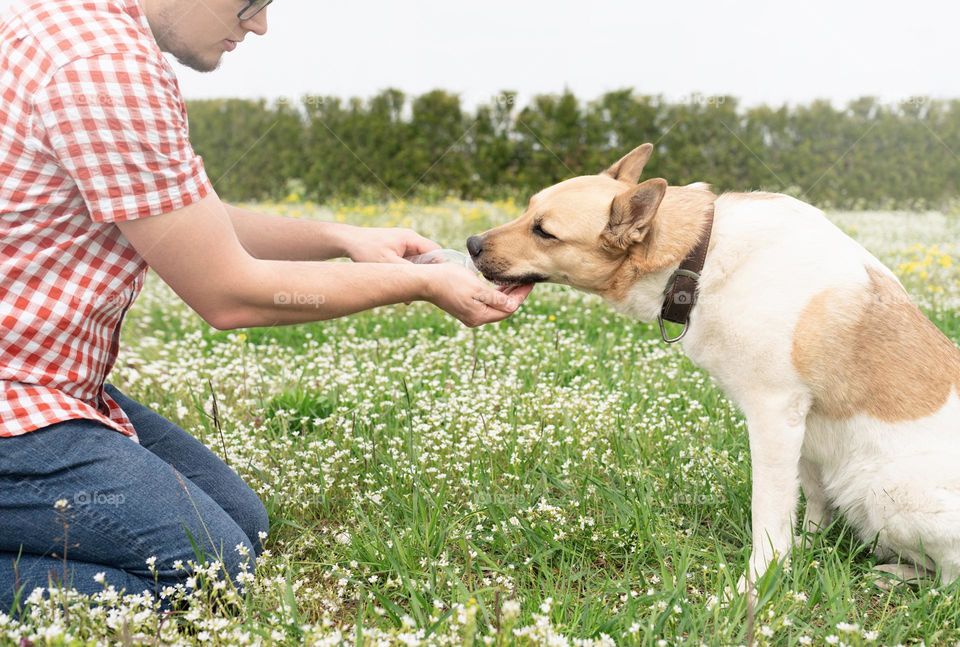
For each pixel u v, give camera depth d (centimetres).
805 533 323
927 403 308
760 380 312
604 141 1346
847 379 309
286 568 287
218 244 265
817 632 253
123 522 260
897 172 1402
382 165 1455
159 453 316
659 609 262
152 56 251
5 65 246
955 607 273
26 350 257
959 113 1401
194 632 258
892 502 304
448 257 359
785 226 314
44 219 252
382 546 299
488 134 1409
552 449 395
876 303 309
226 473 318
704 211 326
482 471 360
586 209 340
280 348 584
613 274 344
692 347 331
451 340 578
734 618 255
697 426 423
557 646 216
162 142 248
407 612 272
